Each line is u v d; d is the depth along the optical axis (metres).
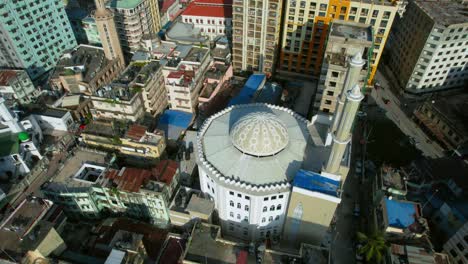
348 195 86.69
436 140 103.06
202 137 74.19
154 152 86.69
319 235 70.00
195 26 142.62
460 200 76.94
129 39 137.25
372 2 101.94
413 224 68.00
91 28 140.12
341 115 55.78
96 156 83.75
